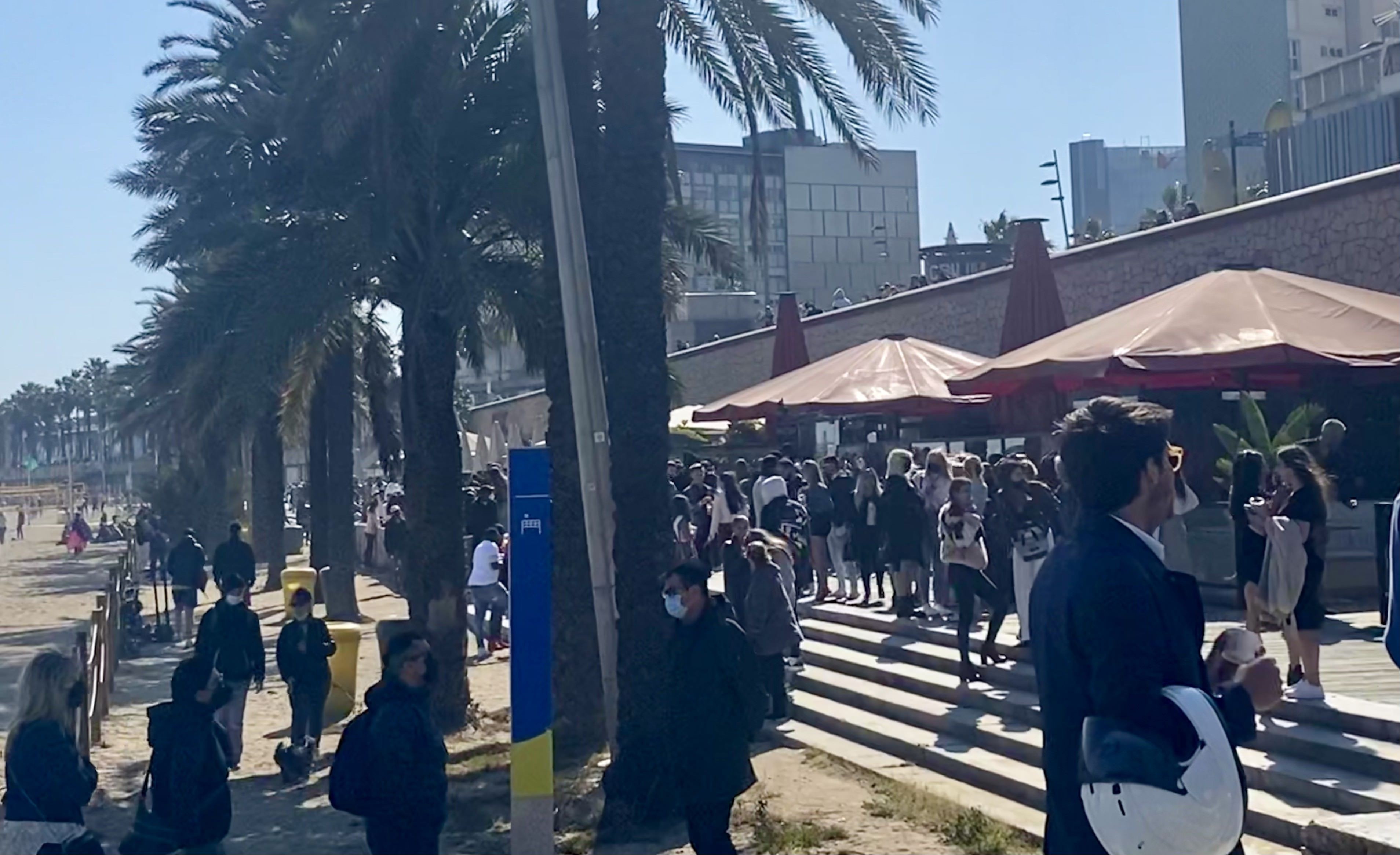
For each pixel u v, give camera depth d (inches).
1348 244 708.0
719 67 557.3
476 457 1535.4
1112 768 122.3
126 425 1630.2
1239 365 499.5
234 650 474.0
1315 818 296.5
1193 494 410.9
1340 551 528.4
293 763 474.3
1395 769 305.7
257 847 385.1
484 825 391.5
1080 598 128.0
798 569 628.7
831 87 530.3
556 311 456.1
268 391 676.7
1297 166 1013.2
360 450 2015.3
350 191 588.4
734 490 678.5
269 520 1395.2
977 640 505.7
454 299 572.4
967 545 458.3
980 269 1921.8
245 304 640.4
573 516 458.3
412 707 253.9
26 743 255.8
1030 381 564.4
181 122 727.7
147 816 280.7
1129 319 562.3
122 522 2635.3
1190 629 131.3
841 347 1280.8
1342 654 420.5
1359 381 582.6
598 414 396.2
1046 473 553.3
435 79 519.2
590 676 462.6
